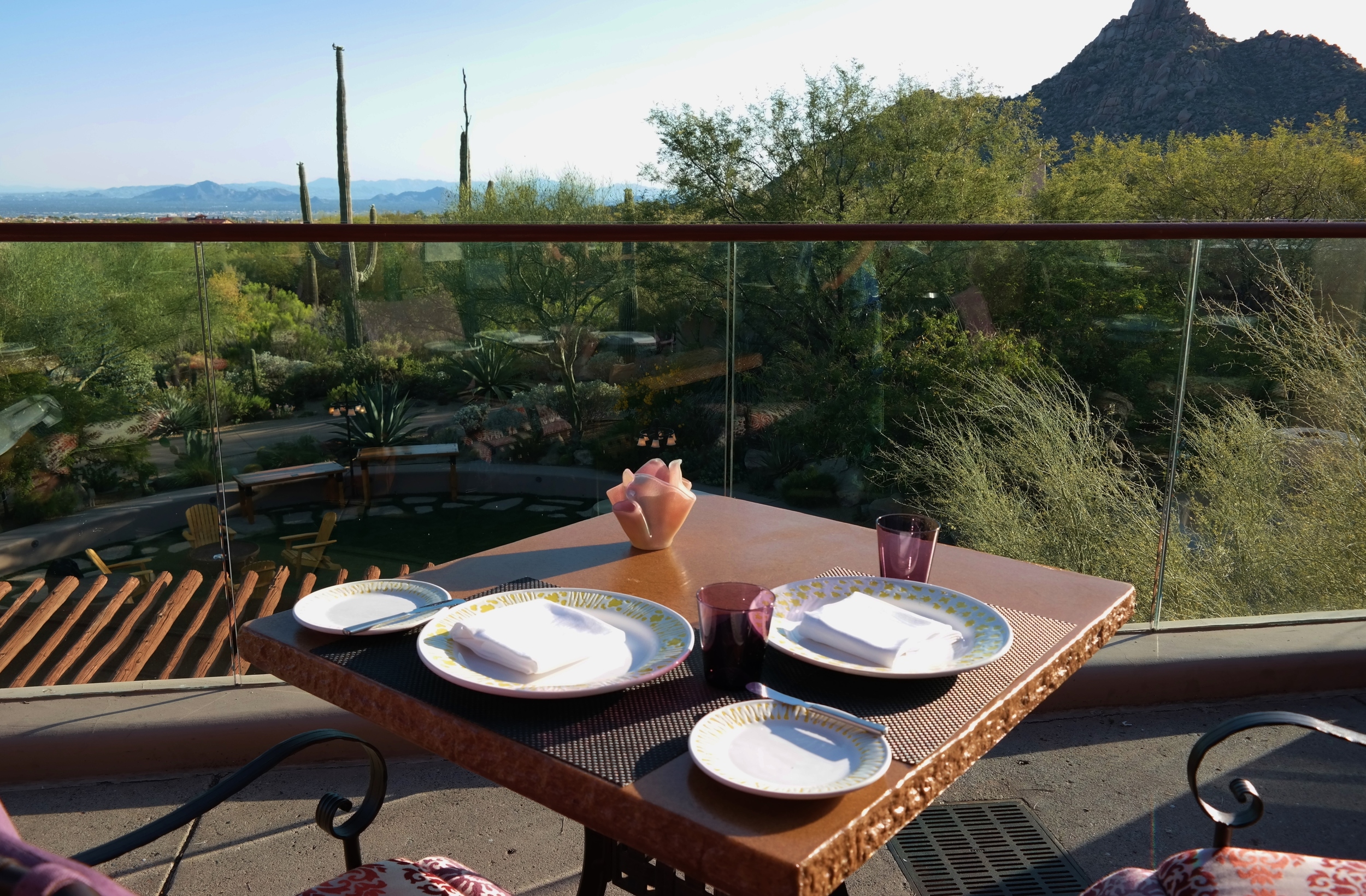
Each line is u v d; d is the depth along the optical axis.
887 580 1.13
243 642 1.02
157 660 2.29
